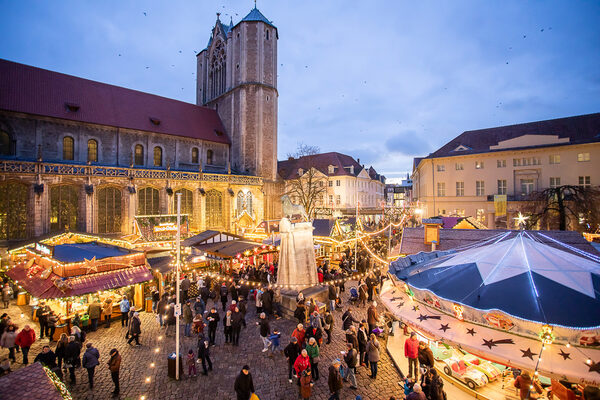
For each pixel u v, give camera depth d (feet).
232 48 173.88
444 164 148.56
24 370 18.25
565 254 29.32
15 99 104.32
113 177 108.17
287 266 53.57
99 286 49.19
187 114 157.58
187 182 127.54
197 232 120.67
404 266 36.14
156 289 58.85
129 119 130.41
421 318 27.66
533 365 20.47
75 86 123.24
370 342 34.71
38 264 54.54
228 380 34.53
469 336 23.98
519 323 22.13
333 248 92.58
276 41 180.34
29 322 50.85
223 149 164.66
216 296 62.49
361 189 226.79
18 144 104.17
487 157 139.33
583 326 20.11
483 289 25.61
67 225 99.66
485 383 30.50
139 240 78.13
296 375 31.12
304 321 45.47
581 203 93.20
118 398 31.32
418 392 24.21
